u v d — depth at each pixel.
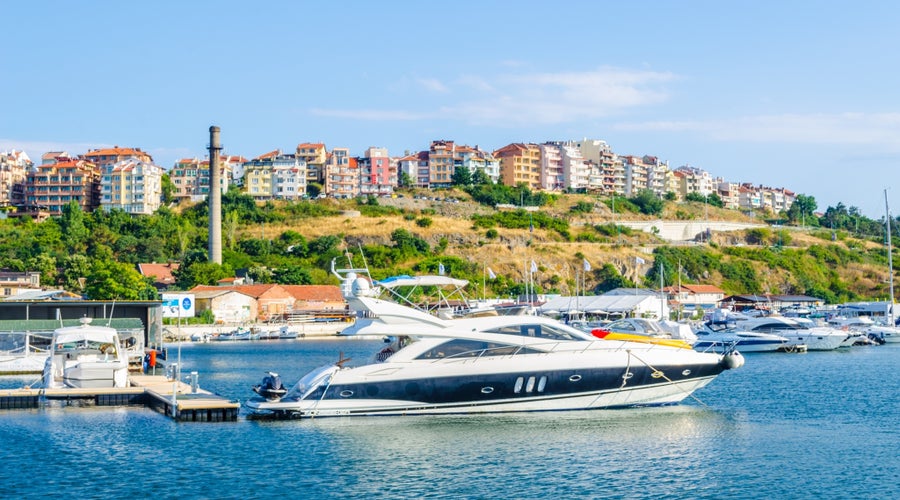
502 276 195.12
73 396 60.03
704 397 66.50
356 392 53.09
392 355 53.41
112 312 91.06
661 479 41.81
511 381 53.12
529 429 50.94
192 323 160.38
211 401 56.06
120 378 62.25
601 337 56.59
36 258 178.50
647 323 102.06
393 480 41.59
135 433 50.84
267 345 141.75
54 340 64.12
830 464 44.56
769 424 54.41
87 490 40.09
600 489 40.31
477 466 43.81
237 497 39.22
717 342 110.38
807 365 94.62
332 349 130.38
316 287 178.12
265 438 49.34
